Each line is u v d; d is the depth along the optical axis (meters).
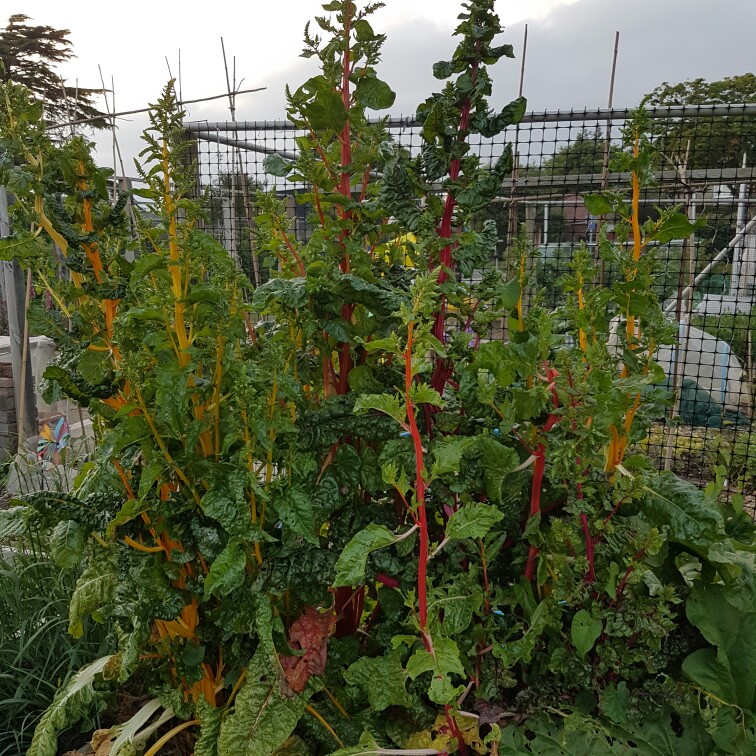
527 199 3.48
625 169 1.48
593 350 1.37
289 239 1.70
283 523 1.45
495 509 1.22
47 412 4.61
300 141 1.66
